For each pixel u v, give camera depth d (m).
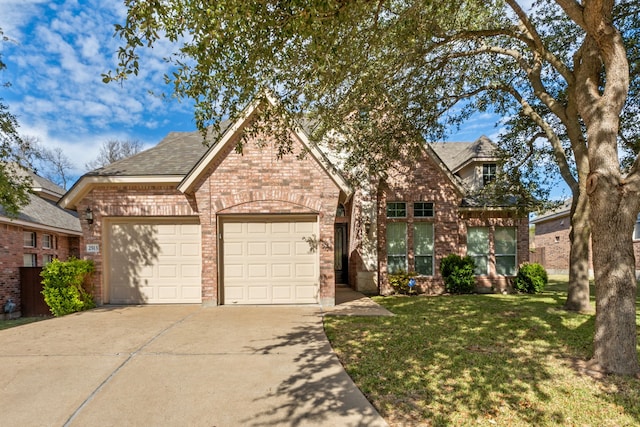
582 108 5.23
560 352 5.51
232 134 8.98
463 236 13.58
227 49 4.61
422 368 4.80
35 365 4.84
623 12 8.37
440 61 8.59
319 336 6.26
